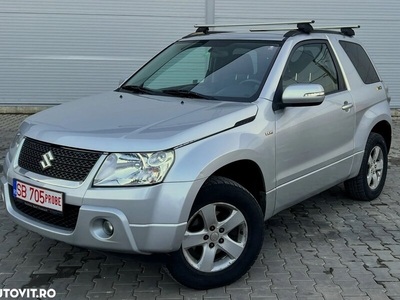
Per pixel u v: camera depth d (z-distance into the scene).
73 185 3.04
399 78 11.09
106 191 2.95
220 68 4.21
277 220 4.86
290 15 10.74
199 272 3.31
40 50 10.50
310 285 3.50
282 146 3.75
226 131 3.33
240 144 3.35
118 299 3.29
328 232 4.54
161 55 4.89
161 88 4.33
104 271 3.70
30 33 10.41
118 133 3.13
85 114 3.60
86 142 3.09
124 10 10.45
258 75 3.93
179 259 3.22
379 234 4.50
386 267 3.81
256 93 3.78
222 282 3.41
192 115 3.41
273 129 3.66
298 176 4.00
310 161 4.11
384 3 10.75
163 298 3.30
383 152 5.45
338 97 4.51
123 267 3.77
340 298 3.32
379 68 11.05
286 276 3.64
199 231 3.29
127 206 2.93
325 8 10.74
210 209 3.26
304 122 3.97
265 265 3.83
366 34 10.90
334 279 3.60
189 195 3.03
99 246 3.01
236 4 10.62
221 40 4.52
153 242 2.98
